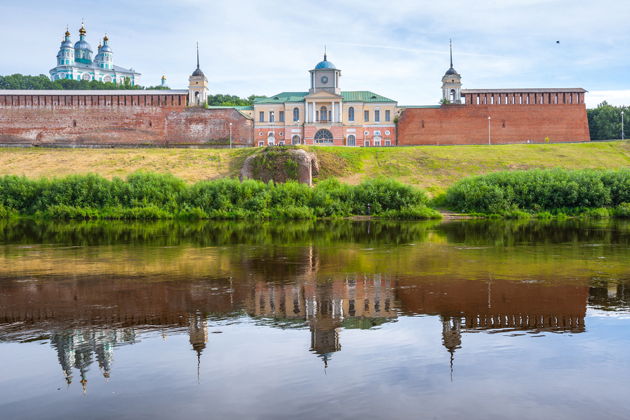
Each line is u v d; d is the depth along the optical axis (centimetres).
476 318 1669
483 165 7450
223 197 5459
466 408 1086
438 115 9688
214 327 1592
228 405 1102
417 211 5328
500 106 9688
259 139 10100
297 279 2262
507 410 1077
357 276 2320
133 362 1323
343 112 10038
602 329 1552
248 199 5528
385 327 1586
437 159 7706
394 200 5566
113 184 5634
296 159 6756
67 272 2423
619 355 1352
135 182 5691
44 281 2225
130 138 9581
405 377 1229
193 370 1274
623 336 1491
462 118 9675
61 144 9525
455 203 5797
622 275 2288
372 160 7725
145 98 9606
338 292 2019
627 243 3322
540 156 7844
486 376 1233
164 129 9594
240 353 1377
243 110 10275
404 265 2580
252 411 1075
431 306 1811
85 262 2689
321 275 2347
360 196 5625
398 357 1346
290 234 3984
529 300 1873
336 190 5681
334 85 10344
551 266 2517
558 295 1939
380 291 2030
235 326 1602
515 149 8269
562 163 7519
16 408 1099
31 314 1728
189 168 7375
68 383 1212
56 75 18950
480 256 2836
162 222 5056
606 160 7650
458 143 9656
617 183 5569
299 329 1571
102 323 1633
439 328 1573
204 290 2058
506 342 1451
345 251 3058
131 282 2203
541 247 3167
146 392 1164
